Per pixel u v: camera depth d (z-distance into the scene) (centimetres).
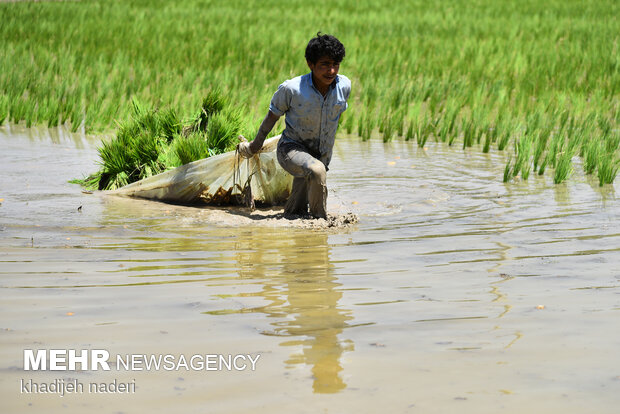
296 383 525
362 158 1730
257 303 709
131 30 3725
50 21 4012
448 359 566
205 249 949
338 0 5581
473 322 650
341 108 1139
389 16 4494
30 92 2459
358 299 722
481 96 2388
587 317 662
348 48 3191
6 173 1522
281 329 635
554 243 967
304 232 1059
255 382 526
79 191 1379
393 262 874
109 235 1034
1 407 488
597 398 499
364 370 546
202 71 2772
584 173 1538
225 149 1400
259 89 2497
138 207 1252
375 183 1441
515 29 3791
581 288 757
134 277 803
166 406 489
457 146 1911
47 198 1302
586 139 1759
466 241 987
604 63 2883
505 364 556
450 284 775
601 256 893
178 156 1391
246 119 1525
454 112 2112
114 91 2450
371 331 629
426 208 1225
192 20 4172
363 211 1209
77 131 2097
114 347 591
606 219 1121
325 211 1128
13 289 752
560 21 4166
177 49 3197
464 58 3020
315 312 681
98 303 706
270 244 980
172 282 783
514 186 1410
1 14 4162
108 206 1253
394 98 2391
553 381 526
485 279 794
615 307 691
